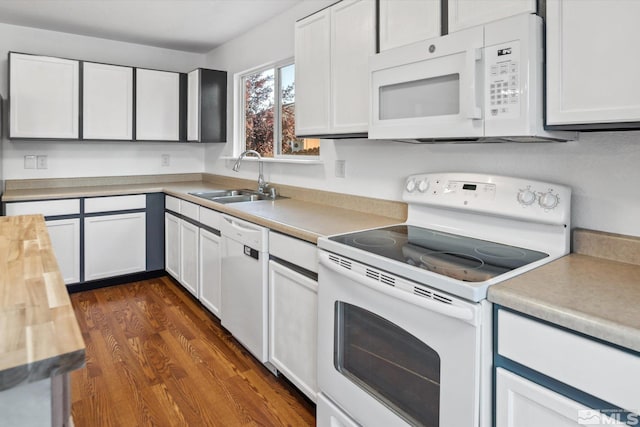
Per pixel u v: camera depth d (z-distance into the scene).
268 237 2.10
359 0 1.86
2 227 1.70
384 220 2.08
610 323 0.85
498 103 1.28
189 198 3.08
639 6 1.03
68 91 3.34
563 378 0.93
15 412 0.68
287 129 3.17
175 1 2.83
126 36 3.65
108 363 2.29
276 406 1.95
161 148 4.18
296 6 2.89
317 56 2.14
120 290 3.47
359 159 2.38
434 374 1.21
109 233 3.46
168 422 1.82
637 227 1.32
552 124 1.22
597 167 1.40
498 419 1.08
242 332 2.38
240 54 3.63
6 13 3.08
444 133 1.44
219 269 2.67
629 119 1.06
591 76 1.13
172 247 3.55
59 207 3.21
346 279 1.51
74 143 3.71
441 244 1.55
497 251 1.45
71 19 3.20
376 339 1.42
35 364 0.64
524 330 1.01
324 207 2.52
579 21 1.14
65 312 0.83
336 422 1.63
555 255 1.39
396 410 1.35
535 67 1.22
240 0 2.80
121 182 3.97
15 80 3.13
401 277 1.27
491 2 1.33
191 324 2.82
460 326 1.10
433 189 1.80
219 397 2.01
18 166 3.46
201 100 3.75
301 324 1.88
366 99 1.86
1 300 0.90
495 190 1.57
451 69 1.40
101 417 1.84
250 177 3.59
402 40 1.66
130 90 3.62
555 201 1.40
